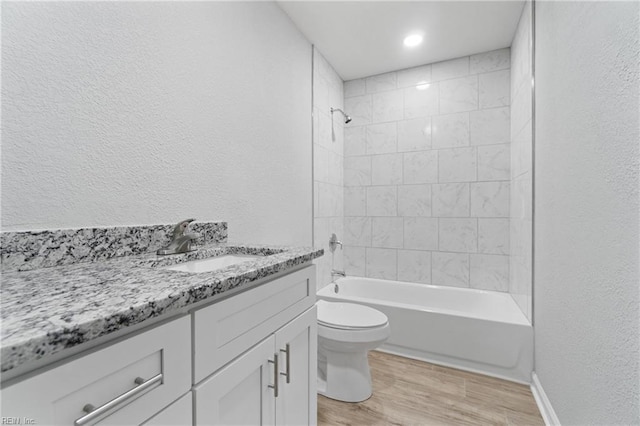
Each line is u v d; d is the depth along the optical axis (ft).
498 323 5.93
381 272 9.22
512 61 7.42
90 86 2.91
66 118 2.72
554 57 4.32
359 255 9.51
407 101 8.90
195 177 4.14
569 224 3.75
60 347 1.21
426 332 6.54
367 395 5.21
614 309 2.68
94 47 2.95
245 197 5.15
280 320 2.96
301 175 7.04
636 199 2.35
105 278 2.13
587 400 3.25
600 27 2.90
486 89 7.97
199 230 4.13
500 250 7.82
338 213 9.26
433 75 8.57
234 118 4.89
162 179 3.66
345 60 8.38
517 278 6.88
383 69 8.93
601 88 2.89
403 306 6.81
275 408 2.85
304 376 3.41
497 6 6.15
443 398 5.23
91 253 2.86
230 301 2.28
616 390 2.65
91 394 1.39
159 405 1.70
